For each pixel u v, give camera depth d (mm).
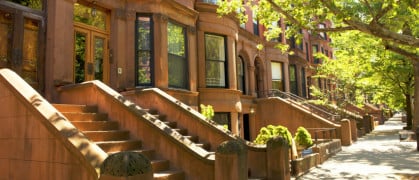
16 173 6133
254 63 21422
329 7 8281
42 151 5625
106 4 11070
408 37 8195
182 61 13039
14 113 6352
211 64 15258
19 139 6156
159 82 11445
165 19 11984
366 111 38000
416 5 8039
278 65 23500
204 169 6758
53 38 9258
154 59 11578
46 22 9312
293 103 20594
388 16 9734
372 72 21906
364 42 17484
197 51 14773
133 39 11547
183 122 9430
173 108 9664
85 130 7500
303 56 28172
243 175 6219
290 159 9516
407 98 24812
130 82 11297
